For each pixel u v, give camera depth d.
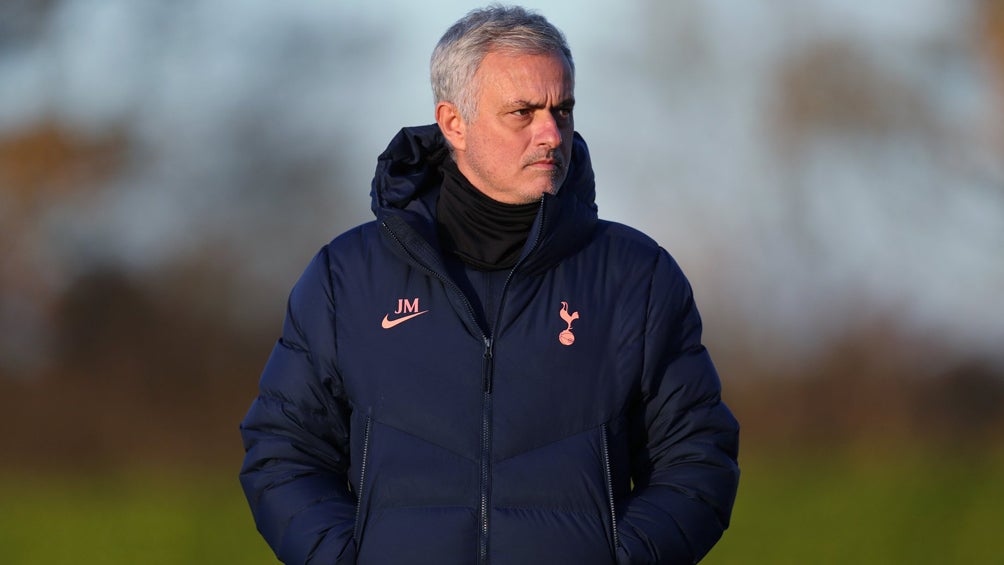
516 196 8.69
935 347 59.41
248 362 62.44
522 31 8.63
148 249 63.34
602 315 8.77
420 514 8.28
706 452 8.92
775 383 60.31
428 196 9.34
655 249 9.19
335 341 8.92
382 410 8.55
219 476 52.72
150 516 39.81
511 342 8.56
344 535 8.46
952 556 32.75
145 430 59.50
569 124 8.79
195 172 64.50
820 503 40.91
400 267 8.91
